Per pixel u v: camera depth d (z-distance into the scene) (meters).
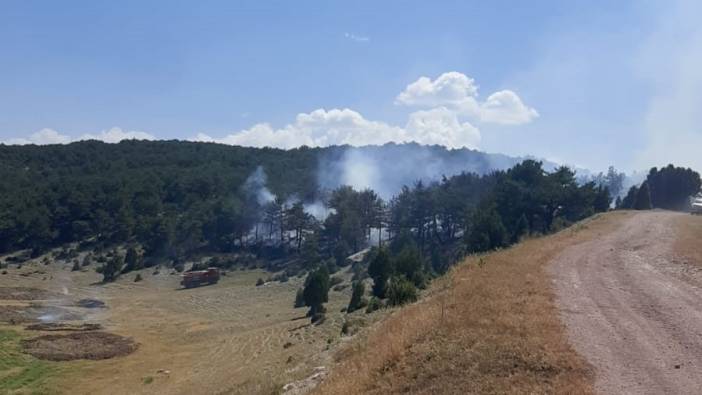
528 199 70.50
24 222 112.00
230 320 66.06
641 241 34.03
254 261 107.25
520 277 20.91
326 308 62.47
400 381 12.31
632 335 13.93
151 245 113.00
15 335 55.88
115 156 174.75
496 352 12.46
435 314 16.39
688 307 16.94
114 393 38.50
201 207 123.31
